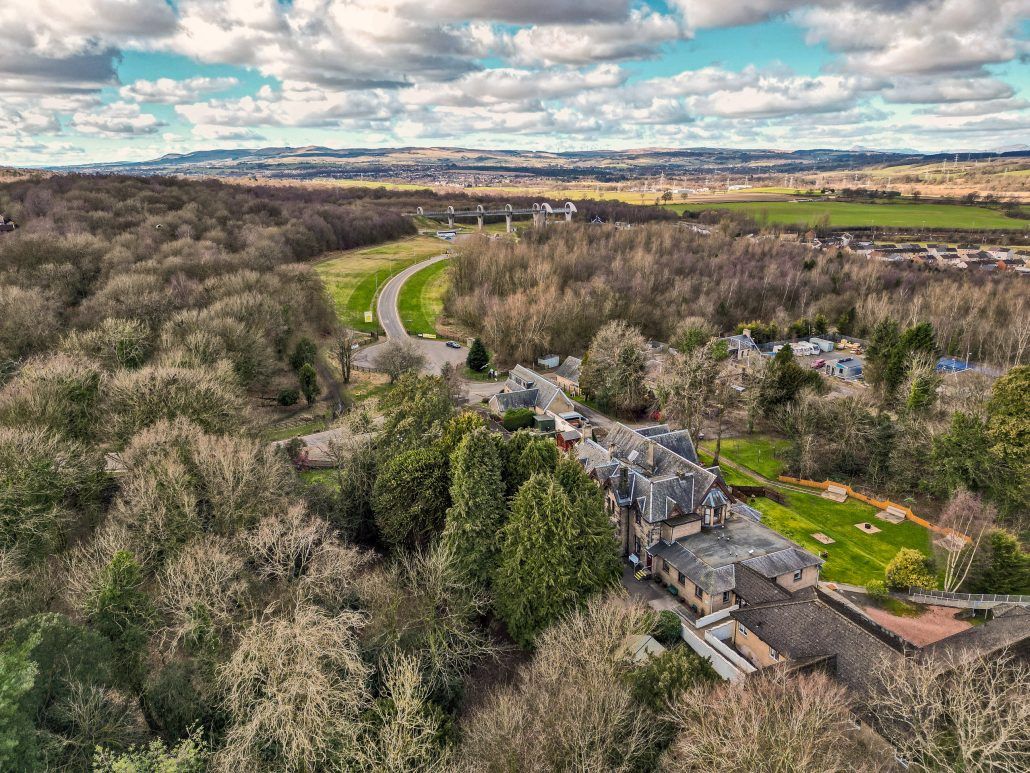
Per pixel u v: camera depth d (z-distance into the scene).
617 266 181.88
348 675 41.44
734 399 121.06
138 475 58.84
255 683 39.56
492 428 103.50
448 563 55.06
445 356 150.75
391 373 127.06
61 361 77.56
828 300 186.75
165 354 91.81
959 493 73.88
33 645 33.16
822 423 97.94
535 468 64.56
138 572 44.84
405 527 66.56
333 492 75.44
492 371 139.38
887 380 115.31
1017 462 78.06
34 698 33.62
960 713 37.00
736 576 62.75
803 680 40.03
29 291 105.81
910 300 181.00
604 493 73.31
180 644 44.91
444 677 47.88
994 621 53.50
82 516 63.28
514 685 52.81
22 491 53.69
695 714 38.16
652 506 69.31
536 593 55.50
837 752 34.38
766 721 34.44
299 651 38.84
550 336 146.75
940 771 36.56
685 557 66.44
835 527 82.00
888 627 62.28
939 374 114.56
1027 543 76.88
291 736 36.91
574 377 132.88
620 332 123.44
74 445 63.53
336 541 56.53
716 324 169.38
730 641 58.12
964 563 67.88
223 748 37.09
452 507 64.00
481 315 160.88
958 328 155.50
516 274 171.50
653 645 54.16
